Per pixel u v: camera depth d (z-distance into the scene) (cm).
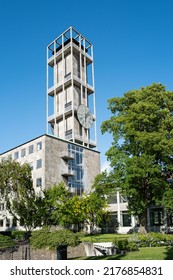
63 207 3647
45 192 3953
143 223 3228
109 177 3212
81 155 5781
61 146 5338
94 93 6875
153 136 2983
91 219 4025
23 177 3688
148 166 2941
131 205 3158
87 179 5728
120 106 3562
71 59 6400
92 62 7112
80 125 6319
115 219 4841
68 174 5169
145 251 1652
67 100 6406
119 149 3359
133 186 3059
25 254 2247
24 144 5409
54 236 2227
